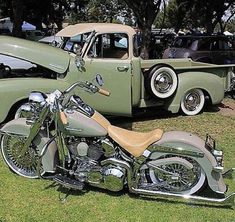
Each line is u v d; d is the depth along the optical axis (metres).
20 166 4.77
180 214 4.01
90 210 4.07
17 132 4.55
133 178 4.12
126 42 6.77
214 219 3.93
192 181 4.11
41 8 39.88
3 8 36.72
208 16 30.55
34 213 4.00
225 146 6.11
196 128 7.14
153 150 4.03
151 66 7.93
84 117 4.12
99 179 4.16
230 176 4.31
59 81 6.51
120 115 6.91
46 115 4.23
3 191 4.44
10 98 6.26
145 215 3.99
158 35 21.78
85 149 4.17
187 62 9.16
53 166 4.38
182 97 7.84
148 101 7.61
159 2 18.56
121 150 4.12
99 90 4.26
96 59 6.59
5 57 6.98
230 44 15.84
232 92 9.91
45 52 6.41
